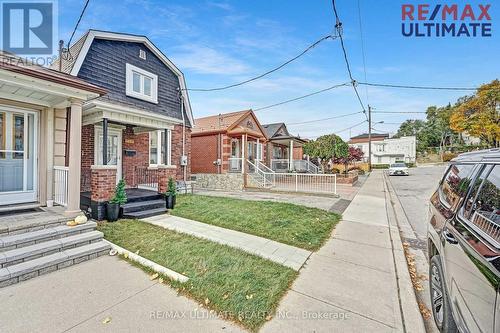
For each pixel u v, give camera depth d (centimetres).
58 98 515
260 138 1583
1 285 307
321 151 1678
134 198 692
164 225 565
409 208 872
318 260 393
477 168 230
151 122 796
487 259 157
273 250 428
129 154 899
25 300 279
